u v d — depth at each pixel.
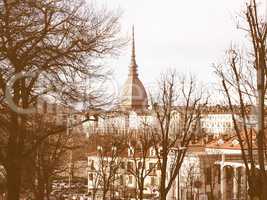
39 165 40.44
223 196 94.06
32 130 27.23
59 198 65.75
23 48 23.72
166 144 47.12
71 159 68.50
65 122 27.06
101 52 26.22
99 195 89.88
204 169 91.75
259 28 20.92
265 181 20.22
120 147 68.06
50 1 23.95
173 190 92.88
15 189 25.86
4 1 22.44
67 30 24.97
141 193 57.62
